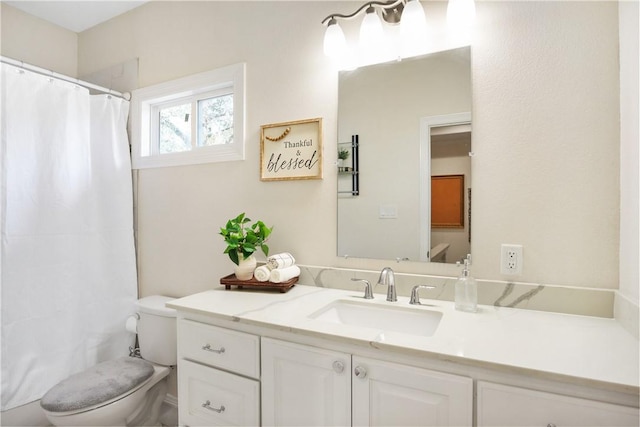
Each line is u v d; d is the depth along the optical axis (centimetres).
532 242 112
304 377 96
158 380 157
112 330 189
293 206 153
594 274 105
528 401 73
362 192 138
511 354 78
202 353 115
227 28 171
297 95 152
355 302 124
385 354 86
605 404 68
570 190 107
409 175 130
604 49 103
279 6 157
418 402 82
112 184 192
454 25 116
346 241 141
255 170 162
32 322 158
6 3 196
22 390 154
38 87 162
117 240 192
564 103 108
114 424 138
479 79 119
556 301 108
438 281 123
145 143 201
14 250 153
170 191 189
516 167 114
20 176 156
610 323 98
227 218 170
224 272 172
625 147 97
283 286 133
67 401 125
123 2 198
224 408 109
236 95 166
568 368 71
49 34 216
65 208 171
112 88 212
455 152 123
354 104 140
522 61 113
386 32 134
